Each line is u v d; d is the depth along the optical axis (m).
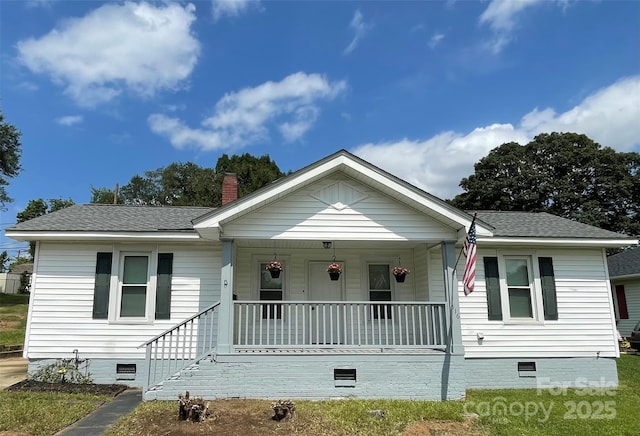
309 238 9.73
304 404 8.36
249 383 8.93
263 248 11.77
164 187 58.34
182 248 11.09
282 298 11.66
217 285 11.03
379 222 9.95
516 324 11.27
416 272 12.02
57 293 10.55
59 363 10.25
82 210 12.35
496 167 38.28
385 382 9.18
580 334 11.40
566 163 36.38
